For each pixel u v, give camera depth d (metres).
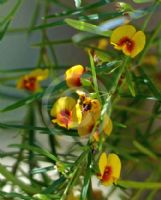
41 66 0.31
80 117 0.22
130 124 0.31
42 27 0.25
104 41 0.29
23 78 0.29
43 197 0.22
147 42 0.27
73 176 0.23
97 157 0.23
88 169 0.22
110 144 0.30
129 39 0.23
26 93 0.32
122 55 0.24
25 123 0.30
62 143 0.32
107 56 0.24
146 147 0.30
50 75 0.30
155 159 0.31
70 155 0.28
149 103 0.33
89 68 0.23
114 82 0.23
